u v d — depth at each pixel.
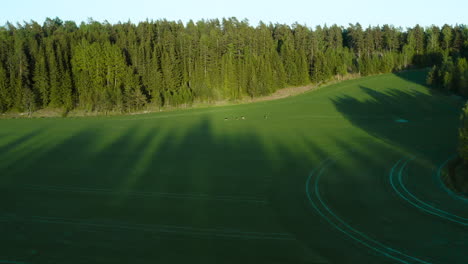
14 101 99.38
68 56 119.00
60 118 89.56
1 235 25.00
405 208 30.30
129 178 38.78
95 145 55.34
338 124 74.56
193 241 24.11
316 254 22.50
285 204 31.33
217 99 118.38
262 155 48.75
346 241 24.39
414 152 48.94
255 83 118.00
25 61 106.88
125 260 21.41
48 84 104.19
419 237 25.02
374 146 53.12
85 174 40.12
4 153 49.88
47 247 23.16
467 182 35.00
